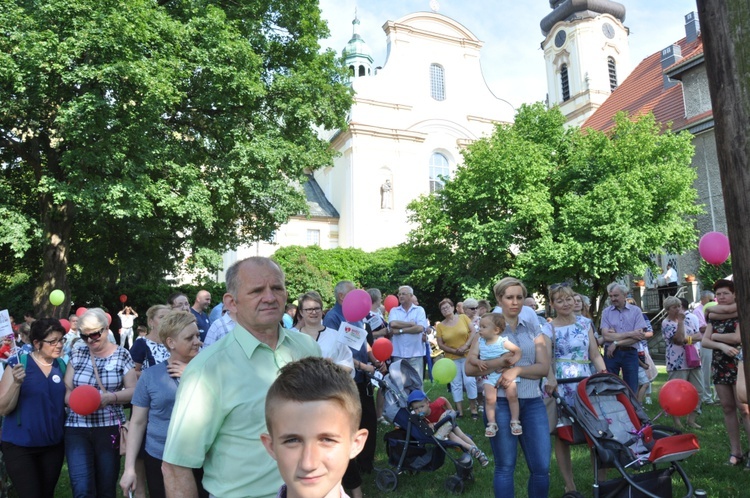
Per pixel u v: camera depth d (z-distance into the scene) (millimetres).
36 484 4137
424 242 25781
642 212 19188
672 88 26688
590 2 41656
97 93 13055
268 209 18484
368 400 5844
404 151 39375
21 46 12141
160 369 3791
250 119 17000
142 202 13742
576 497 4438
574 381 4820
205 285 26328
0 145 16125
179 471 2240
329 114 18250
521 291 4211
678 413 3766
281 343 2574
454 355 8383
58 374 4336
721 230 21344
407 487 5508
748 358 2113
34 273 19234
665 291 21906
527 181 21672
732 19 2139
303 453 1550
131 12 13047
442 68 42125
